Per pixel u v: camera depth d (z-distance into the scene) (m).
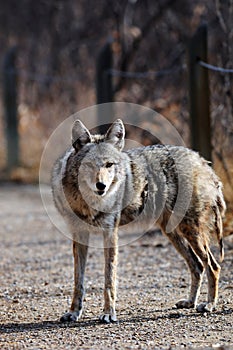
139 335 7.68
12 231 15.38
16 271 11.47
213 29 16.39
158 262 11.58
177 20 19.52
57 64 24.83
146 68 19.50
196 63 13.33
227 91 13.40
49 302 9.41
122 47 19.77
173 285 10.03
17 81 24.94
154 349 7.05
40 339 7.68
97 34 23.59
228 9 14.21
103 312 8.50
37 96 24.94
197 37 13.29
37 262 12.12
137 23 21.28
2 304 9.36
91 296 9.66
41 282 10.60
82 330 8.00
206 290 9.77
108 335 7.73
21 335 7.86
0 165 26.11
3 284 10.55
